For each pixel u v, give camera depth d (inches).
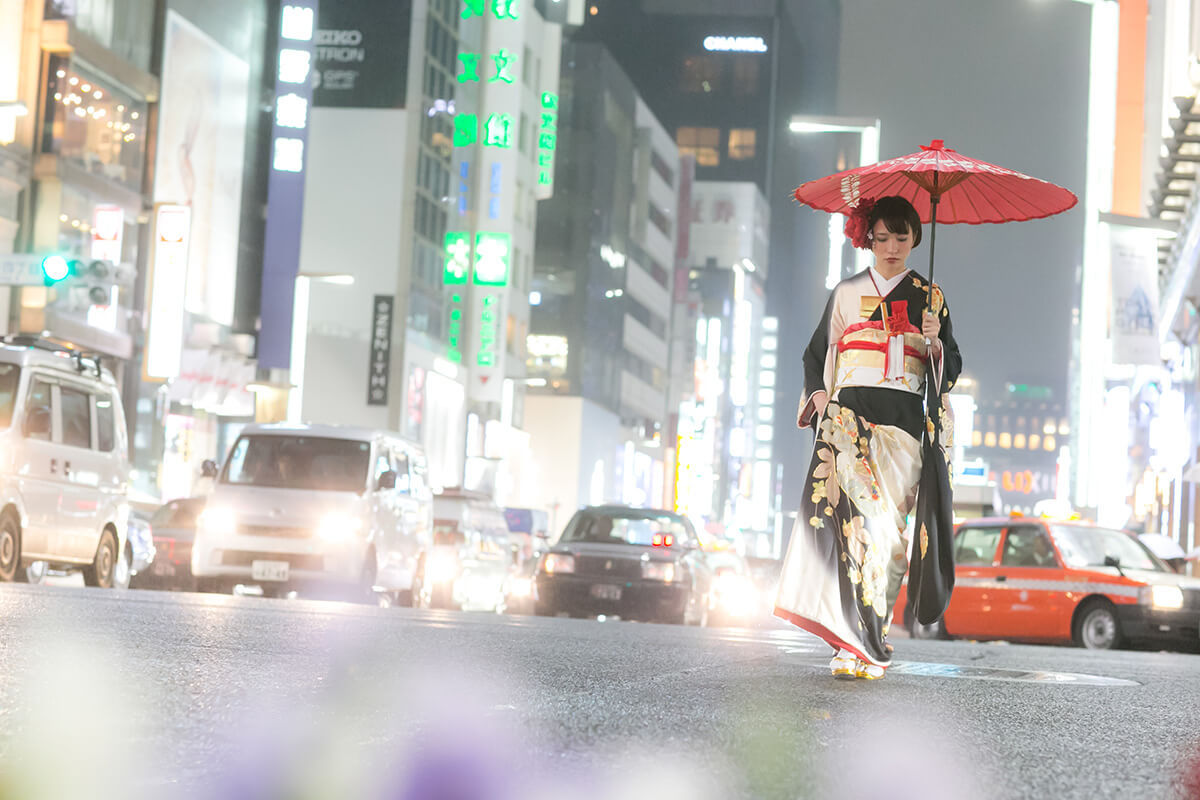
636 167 4630.9
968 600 943.7
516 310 3378.4
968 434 2541.8
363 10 2760.8
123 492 791.1
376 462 903.7
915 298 272.4
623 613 865.5
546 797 127.8
